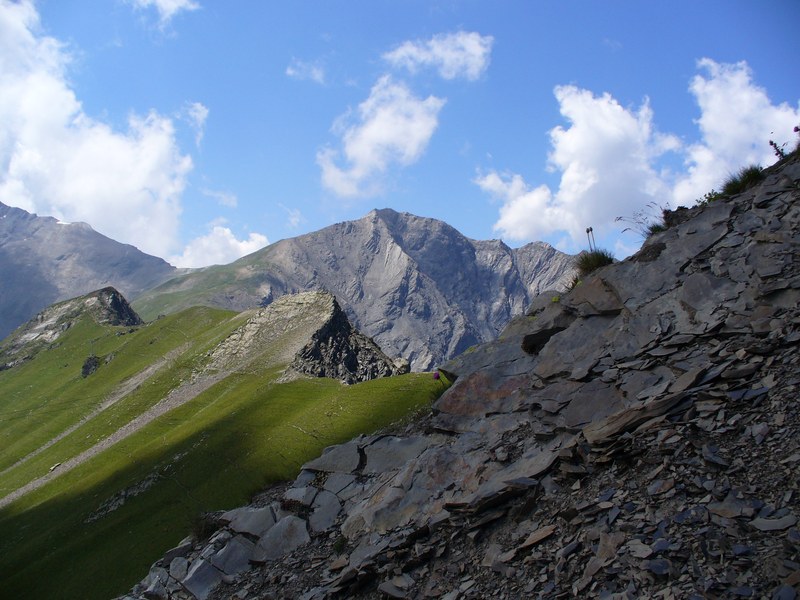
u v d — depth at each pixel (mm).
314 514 18391
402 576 13555
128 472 141125
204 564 18312
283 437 118125
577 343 17219
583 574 10305
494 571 11922
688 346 14453
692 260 16625
